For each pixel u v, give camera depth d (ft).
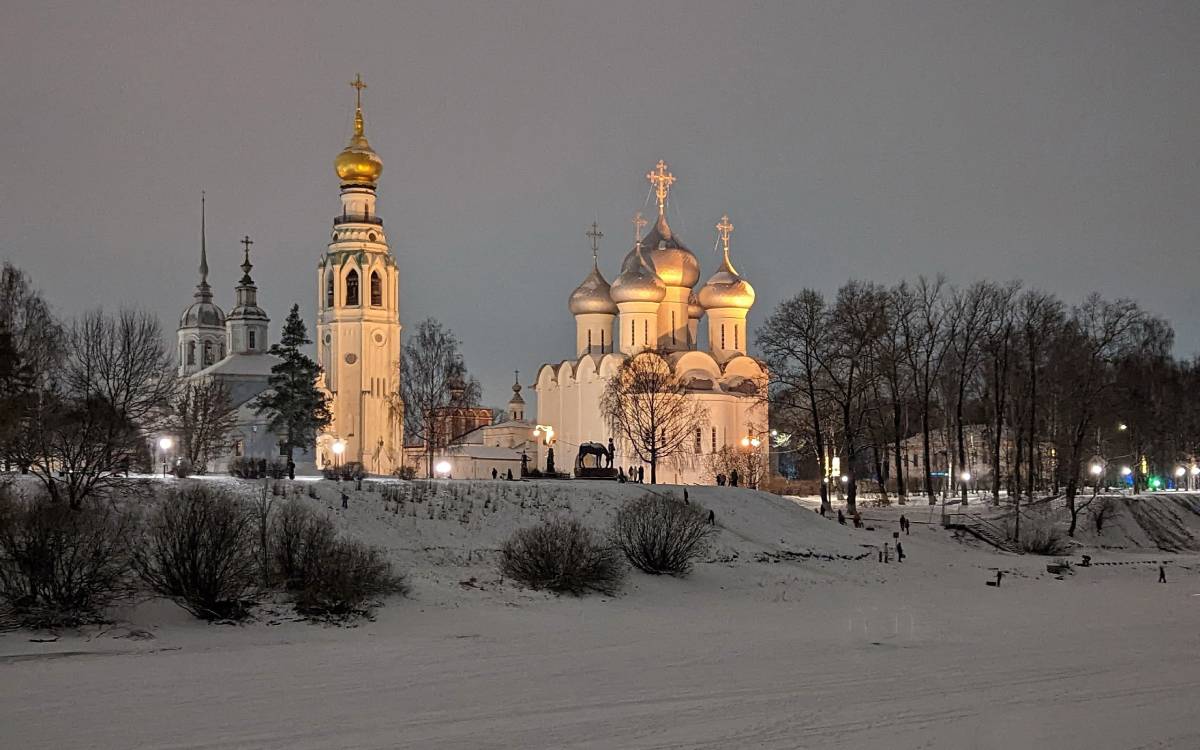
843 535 271.08
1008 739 108.17
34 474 210.79
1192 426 431.02
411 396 392.47
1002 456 414.82
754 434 399.65
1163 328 435.94
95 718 113.09
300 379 355.77
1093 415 342.23
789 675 137.69
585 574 203.10
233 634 159.53
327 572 175.94
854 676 137.18
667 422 381.40
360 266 452.76
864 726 111.96
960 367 364.17
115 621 160.15
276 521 196.24
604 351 453.58
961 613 200.34
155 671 135.74
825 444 332.60
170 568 165.99
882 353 319.27
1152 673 140.77
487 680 132.98
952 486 395.96
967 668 143.33
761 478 379.14
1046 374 356.59
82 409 219.00
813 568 239.09
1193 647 162.20
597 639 164.76
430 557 210.59
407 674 136.05
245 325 451.53
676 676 136.46
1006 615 198.29
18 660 140.77
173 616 164.86
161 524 176.24
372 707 118.52
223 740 105.40
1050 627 183.52
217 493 191.72
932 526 289.94
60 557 159.74
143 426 274.16
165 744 104.01
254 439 383.24
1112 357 364.99
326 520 197.98
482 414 562.25
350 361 451.53
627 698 123.75
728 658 149.59
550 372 465.06
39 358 274.77
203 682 130.00
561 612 187.01
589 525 237.04
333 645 155.33
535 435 470.80
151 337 317.22
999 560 266.16
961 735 109.19
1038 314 352.08
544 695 124.98
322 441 419.95
